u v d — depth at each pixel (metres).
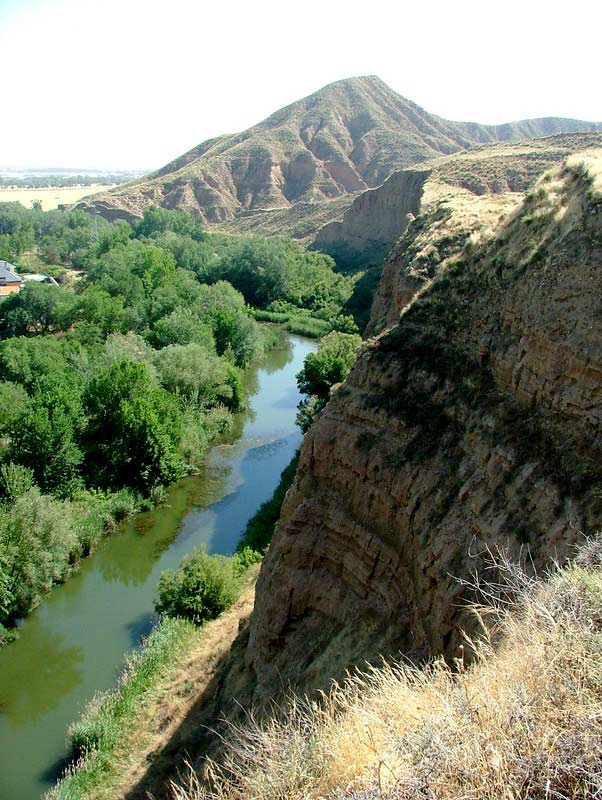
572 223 15.89
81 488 37.56
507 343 16.75
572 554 11.80
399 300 32.81
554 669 6.94
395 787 6.34
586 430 13.24
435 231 35.59
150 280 77.56
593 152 20.80
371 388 20.45
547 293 15.33
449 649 13.39
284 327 83.00
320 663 17.78
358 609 18.36
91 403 42.62
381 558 18.16
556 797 5.66
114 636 27.80
